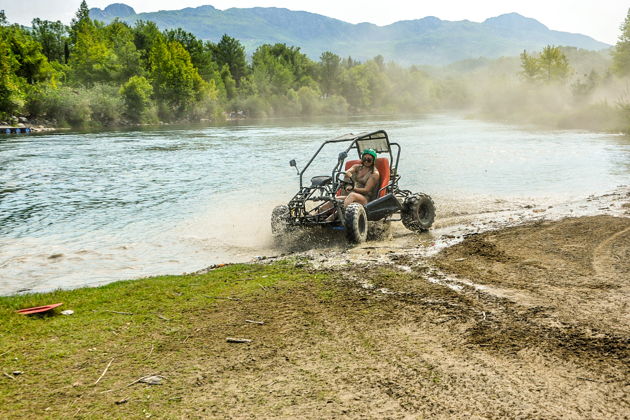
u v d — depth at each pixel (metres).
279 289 5.60
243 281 5.94
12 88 49.12
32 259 7.55
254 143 29.88
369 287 5.59
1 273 6.89
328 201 8.62
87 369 3.77
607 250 6.83
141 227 9.59
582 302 4.91
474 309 4.82
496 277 5.85
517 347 3.96
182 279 6.09
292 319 4.70
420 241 8.16
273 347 4.09
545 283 5.55
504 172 16.17
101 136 38.38
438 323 4.51
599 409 3.08
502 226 8.84
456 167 17.53
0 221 10.19
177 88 71.44
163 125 61.53
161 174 16.98
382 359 3.83
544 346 3.96
